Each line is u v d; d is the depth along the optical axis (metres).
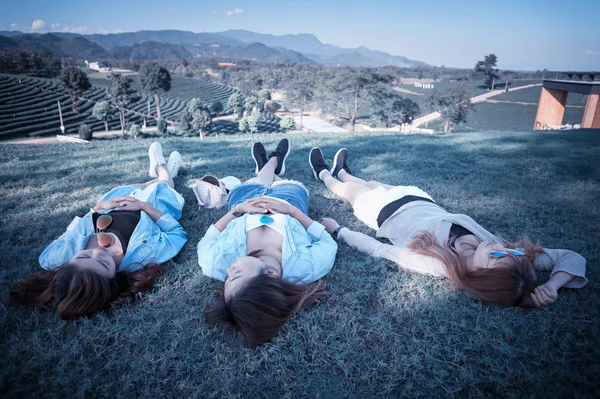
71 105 76.06
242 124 70.44
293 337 2.33
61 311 2.39
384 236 3.44
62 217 4.00
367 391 2.04
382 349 2.28
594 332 2.31
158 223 3.32
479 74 130.75
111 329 2.38
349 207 4.29
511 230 3.67
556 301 2.60
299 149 7.27
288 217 2.95
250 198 3.48
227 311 2.30
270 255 2.73
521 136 9.45
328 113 102.50
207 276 2.96
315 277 2.74
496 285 2.49
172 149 7.38
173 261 3.21
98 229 2.94
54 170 5.76
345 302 2.66
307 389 2.05
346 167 4.89
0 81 81.62
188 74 172.50
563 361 2.14
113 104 66.88
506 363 2.16
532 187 5.00
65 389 2.02
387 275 2.96
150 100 101.19
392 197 3.53
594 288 2.72
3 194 4.70
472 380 2.06
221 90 138.38
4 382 2.04
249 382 2.09
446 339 2.34
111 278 2.63
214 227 3.09
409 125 79.38
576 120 60.00
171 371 2.16
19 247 3.33
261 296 2.25
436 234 3.01
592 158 6.48
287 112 115.38
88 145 8.27
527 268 2.50
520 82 135.38
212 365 2.18
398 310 2.57
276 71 158.12
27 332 2.38
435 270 2.82
